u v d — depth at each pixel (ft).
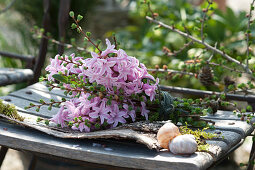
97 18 13.74
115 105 3.89
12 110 4.11
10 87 9.52
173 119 4.07
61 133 3.77
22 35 9.01
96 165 3.60
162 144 3.53
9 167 7.31
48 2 5.91
